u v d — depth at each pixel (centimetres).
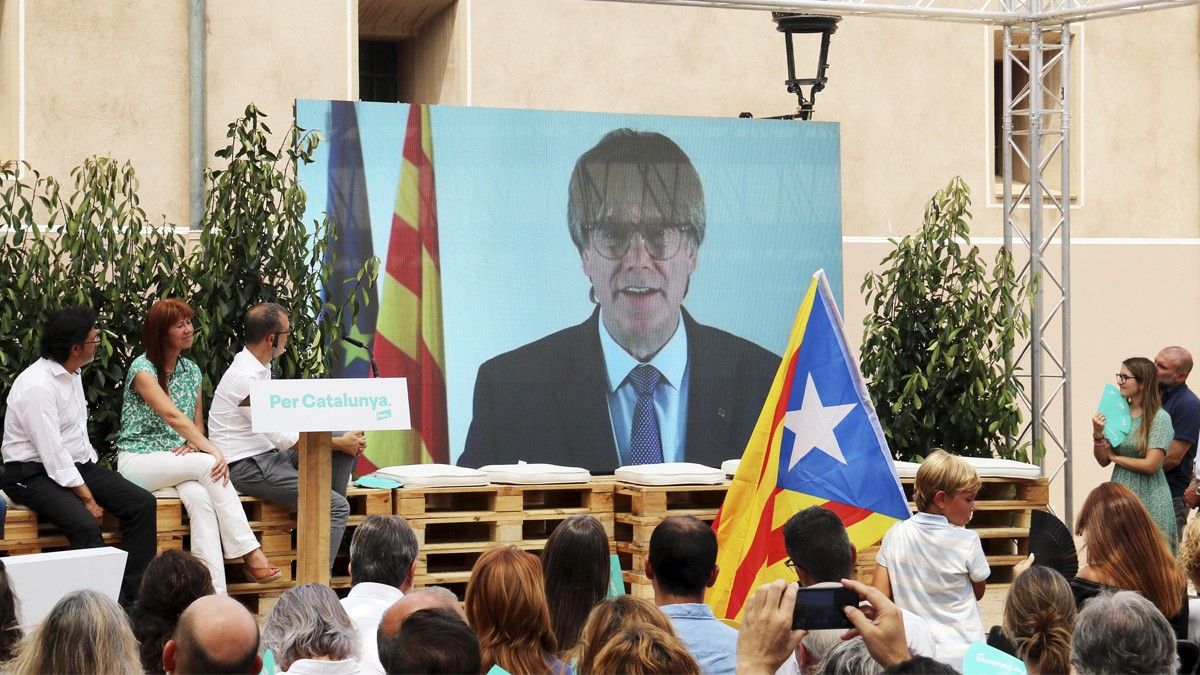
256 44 1719
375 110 1545
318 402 1106
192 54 1673
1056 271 2005
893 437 1647
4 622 695
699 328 1653
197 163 1673
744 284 1670
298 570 1164
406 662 504
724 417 1659
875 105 1941
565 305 1609
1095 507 855
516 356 1590
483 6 1802
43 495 1202
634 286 1631
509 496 1414
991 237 1981
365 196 1541
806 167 1692
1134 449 1438
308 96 1739
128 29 1664
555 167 1608
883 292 1683
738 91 1897
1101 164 2033
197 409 1327
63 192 1634
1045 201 2022
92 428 1383
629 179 1633
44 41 1633
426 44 1894
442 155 1570
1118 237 2033
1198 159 2064
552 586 768
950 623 949
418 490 1381
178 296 1405
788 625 506
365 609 808
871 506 973
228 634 527
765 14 1905
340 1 1753
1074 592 852
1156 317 2041
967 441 1664
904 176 1950
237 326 1421
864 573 1497
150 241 1433
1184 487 1495
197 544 1244
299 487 1168
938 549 952
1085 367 2006
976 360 1641
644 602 611
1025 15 1631
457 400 1567
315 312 1427
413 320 1554
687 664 552
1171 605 839
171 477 1248
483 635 656
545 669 654
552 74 1830
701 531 721
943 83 1966
